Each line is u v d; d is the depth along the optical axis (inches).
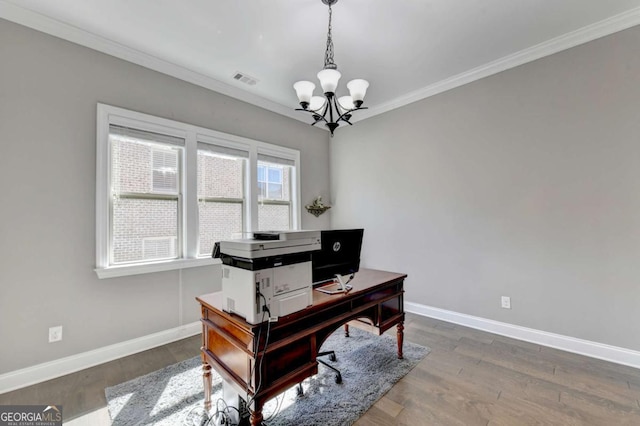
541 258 107.3
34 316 85.6
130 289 103.7
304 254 63.4
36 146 86.7
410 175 145.6
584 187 98.3
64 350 90.2
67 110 92.0
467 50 107.4
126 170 105.5
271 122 152.5
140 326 105.6
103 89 99.2
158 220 112.7
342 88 137.0
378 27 93.5
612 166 93.4
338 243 82.0
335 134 181.8
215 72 120.9
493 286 118.9
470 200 125.2
